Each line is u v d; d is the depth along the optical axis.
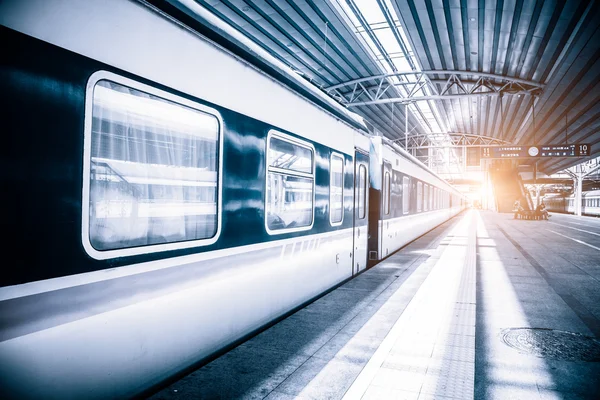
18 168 1.90
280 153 4.39
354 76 20.67
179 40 2.90
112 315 2.39
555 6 12.91
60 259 2.09
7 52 1.87
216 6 13.08
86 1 2.23
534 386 3.31
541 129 29.17
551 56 17.08
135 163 2.58
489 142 39.84
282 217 4.48
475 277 7.77
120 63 2.43
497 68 19.72
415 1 13.50
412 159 12.94
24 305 1.93
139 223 2.62
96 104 2.31
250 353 3.77
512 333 4.62
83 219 2.21
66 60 2.12
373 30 16.23
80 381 2.20
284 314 4.60
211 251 3.26
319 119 5.45
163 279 2.77
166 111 2.81
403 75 21.59
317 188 5.39
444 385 3.22
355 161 7.07
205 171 3.21
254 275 3.91
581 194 47.56
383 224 9.12
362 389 3.12
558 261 9.98
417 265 8.88
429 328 4.66
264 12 13.48
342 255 6.48
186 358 3.01
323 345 4.02
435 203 20.25
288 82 4.54
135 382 2.55
